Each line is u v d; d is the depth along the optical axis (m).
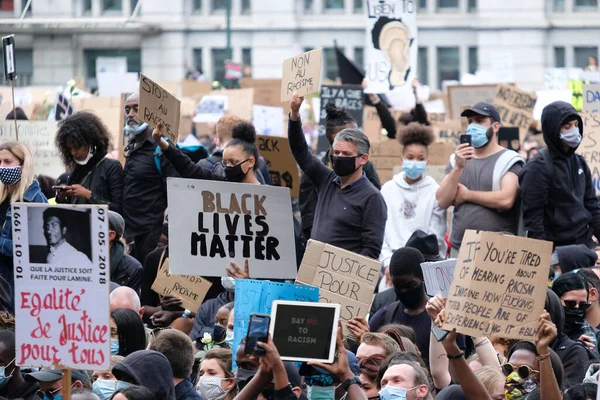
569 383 10.88
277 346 8.51
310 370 8.98
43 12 66.44
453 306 8.97
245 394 8.34
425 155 15.44
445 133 23.56
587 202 14.88
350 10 66.44
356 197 12.87
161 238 14.38
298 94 13.05
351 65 24.16
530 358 9.71
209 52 66.75
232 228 11.94
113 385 10.71
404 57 19.88
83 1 66.62
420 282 11.86
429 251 13.43
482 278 8.91
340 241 12.87
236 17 67.00
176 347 10.09
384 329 11.27
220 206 11.94
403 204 15.58
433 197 15.55
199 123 30.84
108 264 8.89
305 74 13.03
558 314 11.09
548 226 14.59
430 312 9.33
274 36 66.50
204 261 11.84
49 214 8.93
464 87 25.20
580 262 13.71
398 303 12.26
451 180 14.66
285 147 17.14
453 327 8.94
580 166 14.70
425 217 15.49
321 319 8.55
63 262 8.93
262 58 66.75
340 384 9.12
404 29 19.83
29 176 13.45
